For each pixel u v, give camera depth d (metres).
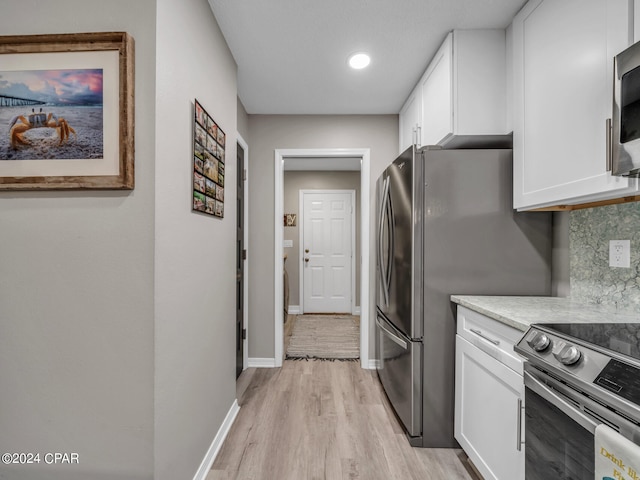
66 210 1.05
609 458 0.70
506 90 1.74
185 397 1.29
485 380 1.38
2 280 1.06
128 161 1.02
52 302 1.05
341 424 1.91
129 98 1.02
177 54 1.20
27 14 1.05
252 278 2.87
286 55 1.98
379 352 2.51
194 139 1.34
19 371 1.06
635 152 0.88
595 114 1.11
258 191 2.88
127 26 1.04
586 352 0.84
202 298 1.47
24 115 1.04
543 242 1.68
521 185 1.56
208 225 1.54
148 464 1.05
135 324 1.05
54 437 1.06
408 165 1.75
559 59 1.29
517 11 1.60
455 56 1.75
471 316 1.52
